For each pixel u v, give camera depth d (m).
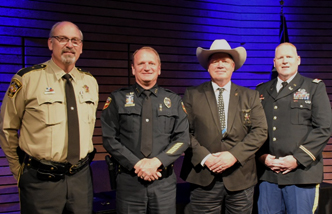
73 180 1.97
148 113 2.13
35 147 1.90
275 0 4.54
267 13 4.55
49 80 1.98
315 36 4.54
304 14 4.55
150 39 4.15
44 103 1.92
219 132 2.33
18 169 2.03
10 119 1.93
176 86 4.30
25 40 3.62
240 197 2.30
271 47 4.54
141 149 2.07
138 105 2.15
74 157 1.95
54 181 1.91
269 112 2.59
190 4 4.32
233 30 4.49
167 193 2.09
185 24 4.30
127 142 2.12
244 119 2.35
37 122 1.91
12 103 1.90
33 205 1.89
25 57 3.62
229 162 2.21
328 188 2.87
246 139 2.31
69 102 1.99
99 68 3.96
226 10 4.47
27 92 1.91
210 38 4.41
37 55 3.67
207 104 2.39
